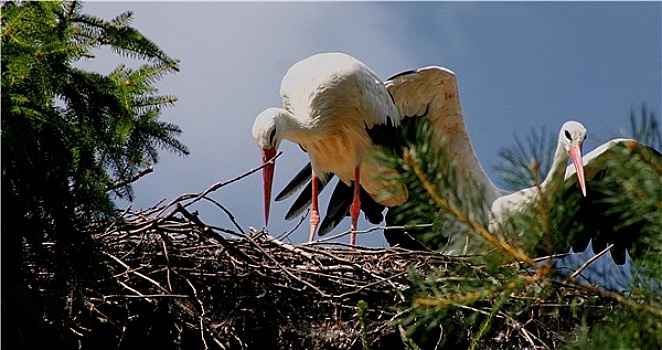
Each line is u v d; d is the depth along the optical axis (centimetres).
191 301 1059
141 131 978
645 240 584
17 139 799
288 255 1119
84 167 863
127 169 995
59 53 845
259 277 1073
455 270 639
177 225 1088
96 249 894
